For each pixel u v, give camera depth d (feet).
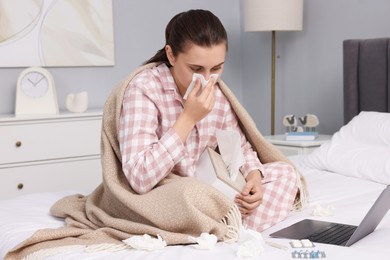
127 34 12.10
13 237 4.83
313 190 6.53
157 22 12.49
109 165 4.90
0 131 9.53
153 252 4.00
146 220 4.57
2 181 9.62
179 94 5.12
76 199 5.70
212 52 4.61
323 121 11.53
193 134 5.28
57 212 5.40
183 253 3.89
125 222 4.54
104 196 5.09
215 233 4.25
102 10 11.60
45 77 10.45
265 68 12.85
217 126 5.55
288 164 5.72
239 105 5.61
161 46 12.59
